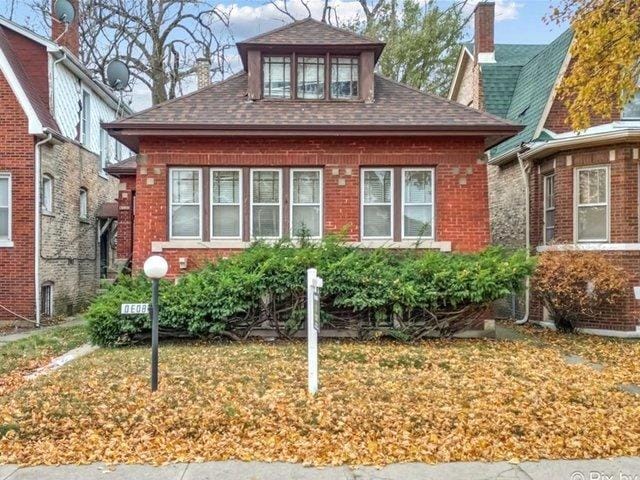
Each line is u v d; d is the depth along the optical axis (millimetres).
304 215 12266
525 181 14828
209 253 11984
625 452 5352
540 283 12203
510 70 18875
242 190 12133
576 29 9820
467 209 12078
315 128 11656
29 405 6582
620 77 9609
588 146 12820
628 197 12391
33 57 16047
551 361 9211
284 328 11180
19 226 14570
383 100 12820
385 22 27938
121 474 4914
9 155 14539
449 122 11852
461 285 10578
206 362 8734
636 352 10281
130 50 29266
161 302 10414
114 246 22094
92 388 7258
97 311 10500
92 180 19641
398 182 12203
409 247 11977
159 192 11930
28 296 14492
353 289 10641
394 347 10273
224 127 11547
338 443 5527
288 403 6574
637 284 12359
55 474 4918
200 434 5762
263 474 4898
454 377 7953
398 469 5012
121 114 23578
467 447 5438
